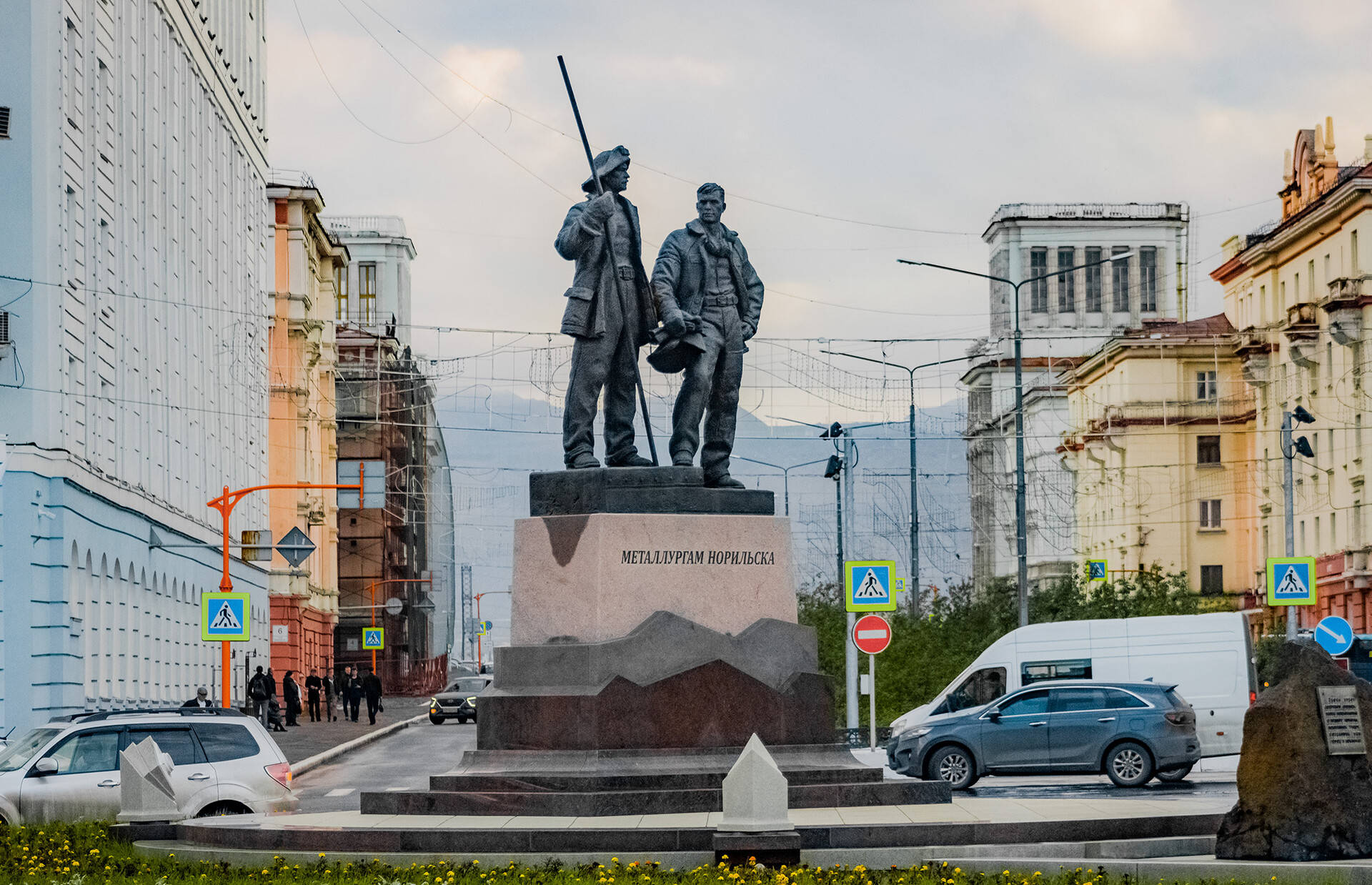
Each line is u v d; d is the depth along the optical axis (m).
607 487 18.20
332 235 85.88
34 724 36.09
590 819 16.08
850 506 51.25
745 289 19.52
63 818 20.53
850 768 17.61
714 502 18.39
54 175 37.78
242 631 34.72
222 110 59.97
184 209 53.44
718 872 13.52
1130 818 15.77
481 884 13.38
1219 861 13.89
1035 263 124.75
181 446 52.34
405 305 128.12
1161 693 27.84
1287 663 14.30
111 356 43.41
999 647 32.47
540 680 17.56
